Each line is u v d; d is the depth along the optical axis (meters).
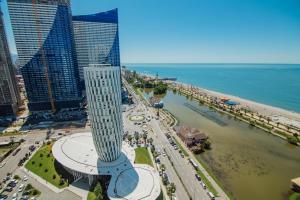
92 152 132.88
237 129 199.50
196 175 117.94
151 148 149.25
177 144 160.62
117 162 121.81
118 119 114.50
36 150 154.75
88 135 158.88
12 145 164.62
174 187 104.19
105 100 106.69
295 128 192.62
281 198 102.31
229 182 114.44
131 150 137.88
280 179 117.81
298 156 144.88
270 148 157.25
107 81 104.38
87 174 111.81
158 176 110.56
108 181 112.38
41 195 104.31
